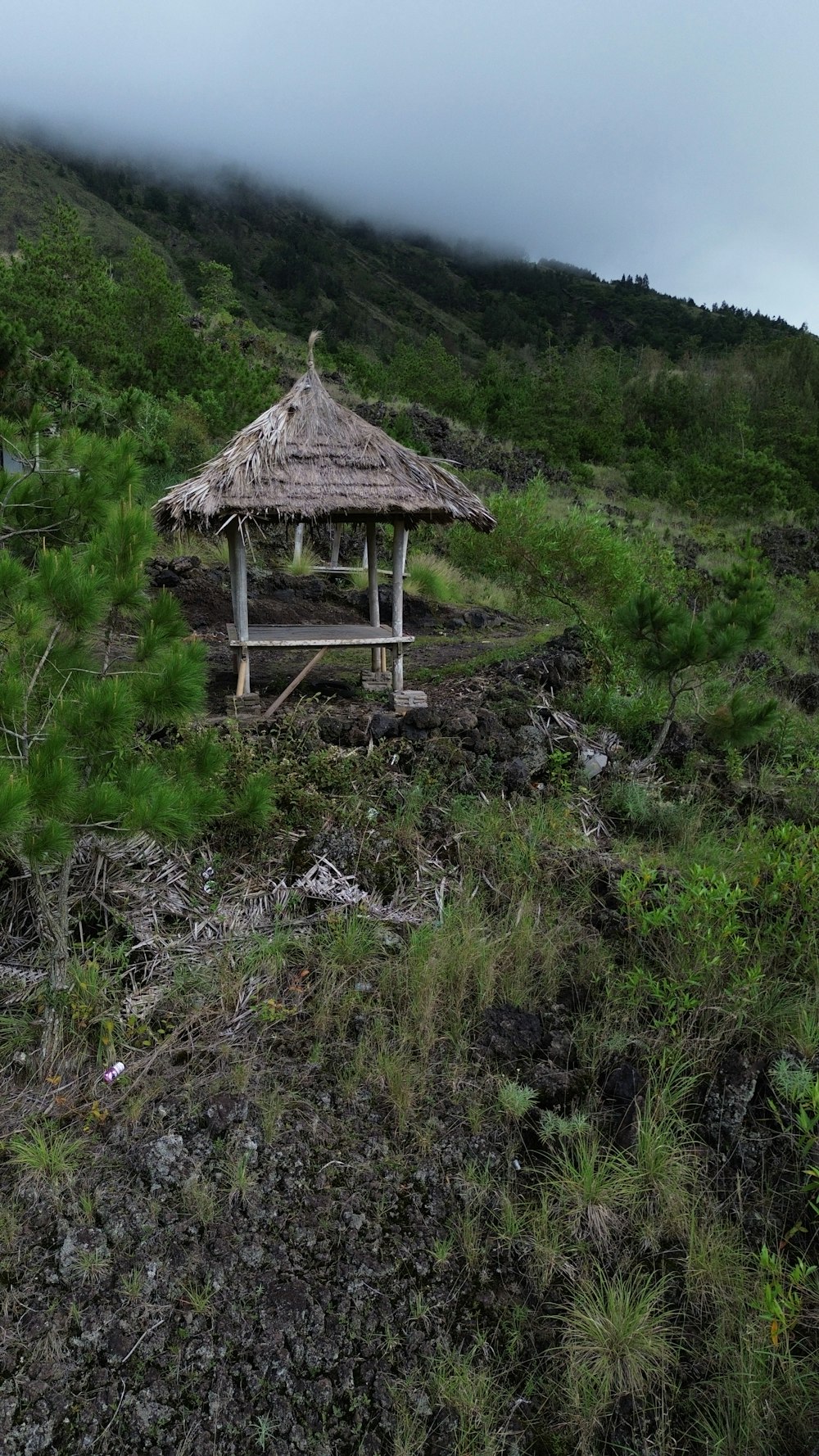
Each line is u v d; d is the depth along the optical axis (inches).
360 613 402.3
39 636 137.1
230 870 180.9
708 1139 142.2
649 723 265.1
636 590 410.9
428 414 1239.5
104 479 183.0
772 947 171.6
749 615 233.3
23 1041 144.6
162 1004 151.6
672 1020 148.5
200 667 142.9
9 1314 111.7
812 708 354.6
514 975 161.6
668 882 176.2
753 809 230.8
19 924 167.2
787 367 2738.7
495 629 398.0
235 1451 105.1
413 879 184.7
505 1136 138.6
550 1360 117.3
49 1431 103.7
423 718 229.8
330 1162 131.0
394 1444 107.1
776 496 1353.3
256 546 486.6
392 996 155.8
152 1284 115.3
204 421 664.4
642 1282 124.2
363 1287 119.3
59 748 120.7
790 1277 117.0
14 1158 126.3
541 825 198.8
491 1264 124.9
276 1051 145.7
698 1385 116.0
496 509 447.8
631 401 2534.5
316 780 201.5
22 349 391.9
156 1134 130.5
